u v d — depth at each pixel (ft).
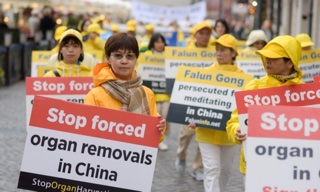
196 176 26.89
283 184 13.19
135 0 97.19
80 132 14.64
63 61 22.16
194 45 31.22
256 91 16.35
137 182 14.70
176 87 23.15
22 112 46.19
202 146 21.95
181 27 92.94
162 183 26.25
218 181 21.42
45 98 14.60
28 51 74.59
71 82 21.43
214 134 22.06
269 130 13.23
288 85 16.49
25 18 94.89
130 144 14.69
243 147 16.29
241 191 25.02
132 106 15.19
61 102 14.60
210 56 30.50
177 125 43.09
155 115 15.70
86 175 14.65
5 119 42.45
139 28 81.41
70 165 14.62
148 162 14.70
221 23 36.68
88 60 27.04
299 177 13.21
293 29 75.20
